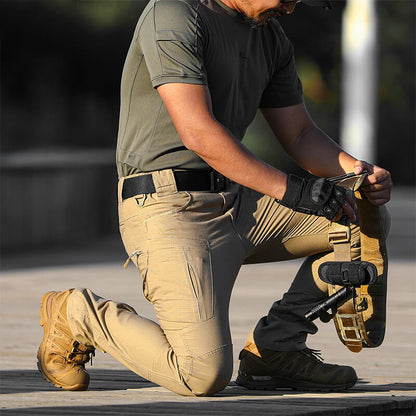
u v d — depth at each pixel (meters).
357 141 47.81
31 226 35.31
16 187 34.25
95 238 39.81
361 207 10.48
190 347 10.01
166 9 10.34
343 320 10.48
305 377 11.04
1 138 67.75
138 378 12.00
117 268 29.55
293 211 10.80
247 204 10.79
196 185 10.50
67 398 10.23
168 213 10.34
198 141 10.05
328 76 76.69
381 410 9.98
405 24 75.69
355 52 47.59
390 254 33.56
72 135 72.69
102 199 40.56
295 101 11.64
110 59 71.75
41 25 67.94
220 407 9.61
